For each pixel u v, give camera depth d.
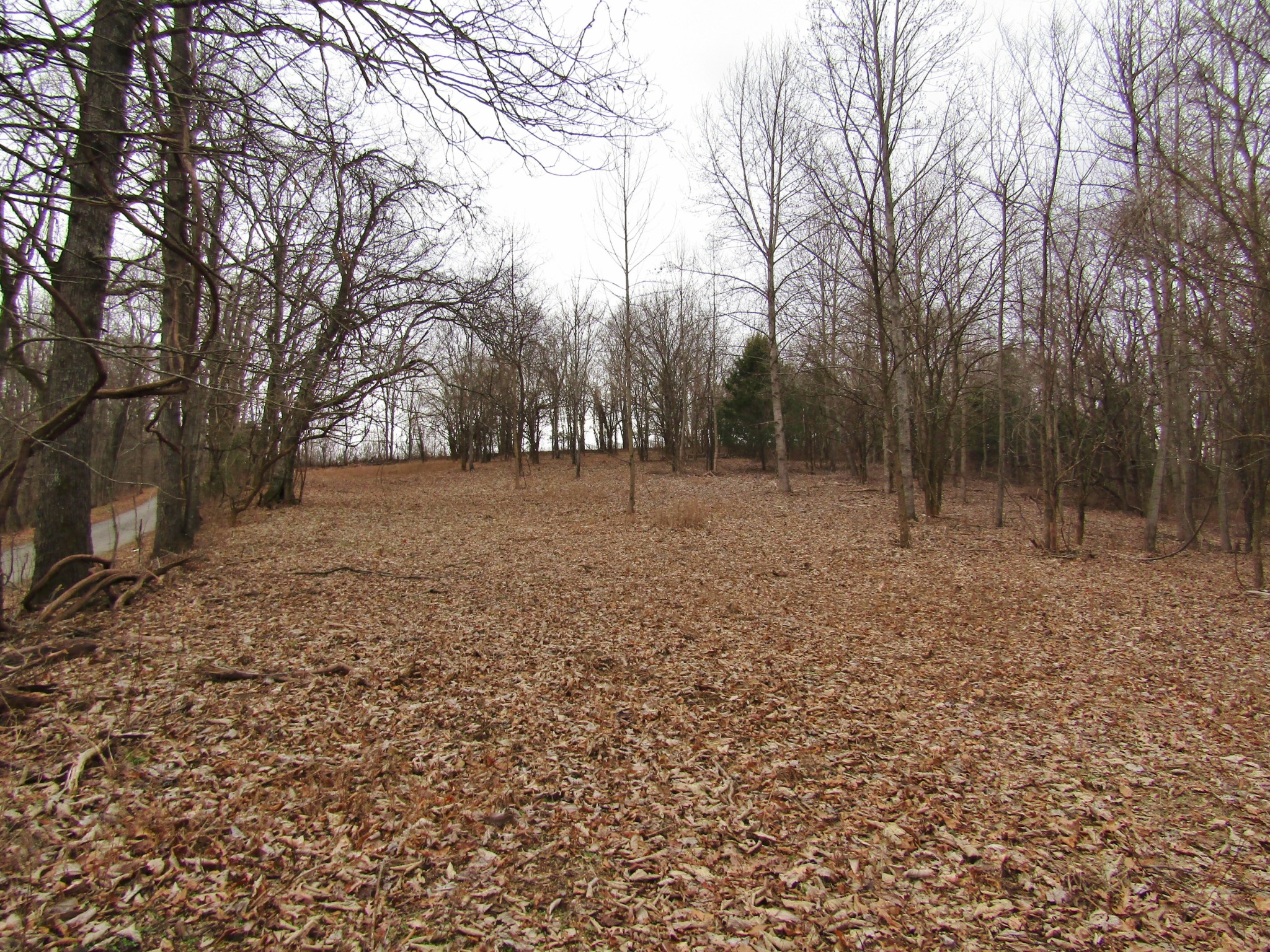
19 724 4.37
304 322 7.34
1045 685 6.31
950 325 16.78
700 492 24.12
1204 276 8.94
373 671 5.70
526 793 4.08
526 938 2.92
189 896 2.98
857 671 6.60
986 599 9.34
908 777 4.54
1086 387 19.42
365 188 7.15
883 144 13.68
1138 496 25.73
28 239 4.43
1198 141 8.85
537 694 5.58
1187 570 11.94
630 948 2.90
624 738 4.93
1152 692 6.16
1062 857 3.69
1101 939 3.06
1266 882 3.47
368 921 2.94
